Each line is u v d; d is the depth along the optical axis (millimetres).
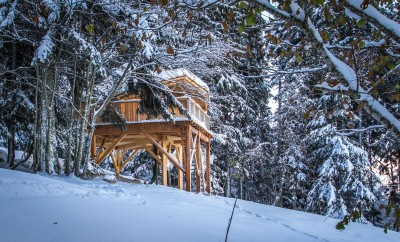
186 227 6227
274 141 27016
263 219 10992
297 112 20344
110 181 12992
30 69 12883
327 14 3773
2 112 13180
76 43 11016
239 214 10938
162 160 19594
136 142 21469
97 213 6000
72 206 6246
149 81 13906
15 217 5211
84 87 13414
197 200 12422
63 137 16297
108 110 15062
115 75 14125
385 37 4289
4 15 10172
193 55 14289
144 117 17266
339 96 4543
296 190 25141
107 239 4766
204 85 18016
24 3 10148
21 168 13031
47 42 10141
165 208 8086
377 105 3588
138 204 7641
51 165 11625
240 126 28109
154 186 15062
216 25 12172
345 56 4828
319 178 20594
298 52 4488
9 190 6953
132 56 12617
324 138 20312
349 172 18391
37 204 6062
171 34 11383
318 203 20391
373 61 4984
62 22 10781
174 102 14133
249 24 3496
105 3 10805
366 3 3297
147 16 10828
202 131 19234
